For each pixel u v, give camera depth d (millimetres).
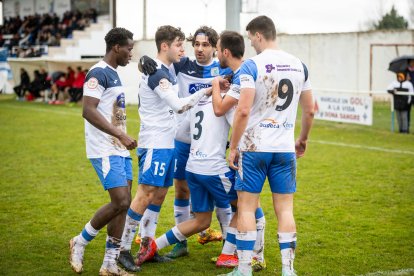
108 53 6395
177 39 6711
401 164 13586
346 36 32438
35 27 44688
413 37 30875
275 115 5953
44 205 9773
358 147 16266
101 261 6988
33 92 32938
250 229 6004
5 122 22281
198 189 6758
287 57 6027
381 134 19078
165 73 6582
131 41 6395
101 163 6305
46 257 7094
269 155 5949
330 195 10523
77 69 30938
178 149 7320
